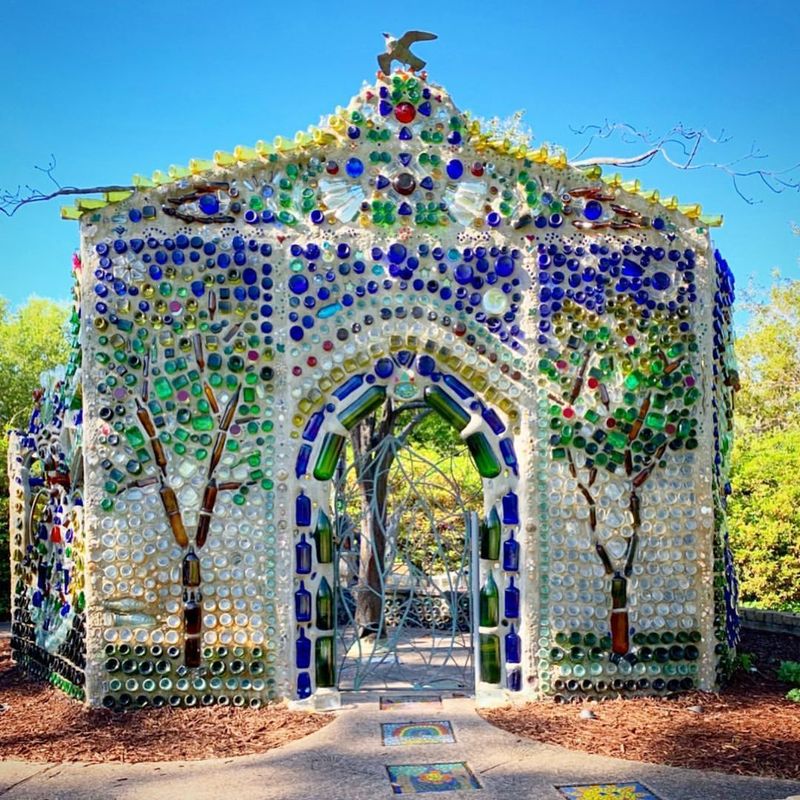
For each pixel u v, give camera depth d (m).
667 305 6.63
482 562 6.45
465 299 6.49
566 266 6.57
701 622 6.45
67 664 6.60
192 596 6.25
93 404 6.34
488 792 4.54
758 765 4.84
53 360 19.23
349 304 6.44
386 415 9.23
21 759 5.18
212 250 6.41
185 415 6.34
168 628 6.24
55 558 7.12
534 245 6.58
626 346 6.57
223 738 5.53
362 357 6.42
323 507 6.39
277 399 6.38
